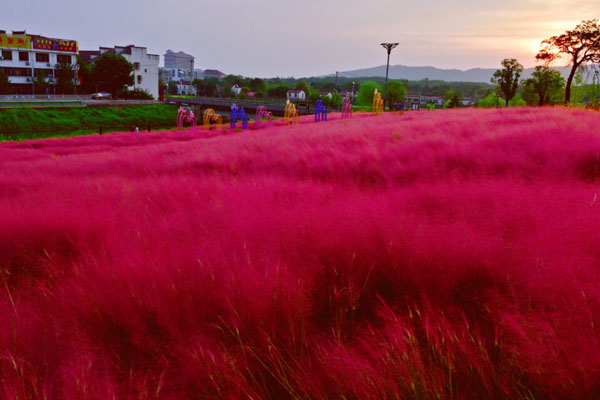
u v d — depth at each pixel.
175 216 3.97
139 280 2.23
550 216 2.81
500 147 6.31
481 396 1.40
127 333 1.85
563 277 1.88
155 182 6.27
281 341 1.79
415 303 1.98
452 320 1.80
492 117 12.37
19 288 2.56
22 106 56.91
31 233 3.42
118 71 83.38
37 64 75.44
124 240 3.18
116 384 1.56
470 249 2.30
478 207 3.36
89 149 19.64
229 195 4.75
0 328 1.91
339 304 2.07
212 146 12.80
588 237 2.33
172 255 2.68
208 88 193.88
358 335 1.81
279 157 8.45
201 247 2.82
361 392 1.42
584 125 7.34
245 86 199.75
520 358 1.48
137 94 91.69
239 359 1.68
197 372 1.59
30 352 1.79
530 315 1.66
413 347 1.55
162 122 72.44
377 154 6.96
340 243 2.59
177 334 1.80
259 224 3.23
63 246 3.31
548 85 62.31
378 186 5.33
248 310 1.91
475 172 5.13
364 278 2.23
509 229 2.72
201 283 2.17
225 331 1.85
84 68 83.00
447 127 10.30
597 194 3.30
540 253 2.18
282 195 4.57
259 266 2.41
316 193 4.58
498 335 1.63
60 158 13.95
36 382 1.56
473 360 1.47
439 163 5.85
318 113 37.81
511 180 4.27
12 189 6.79
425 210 3.52
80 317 1.97
